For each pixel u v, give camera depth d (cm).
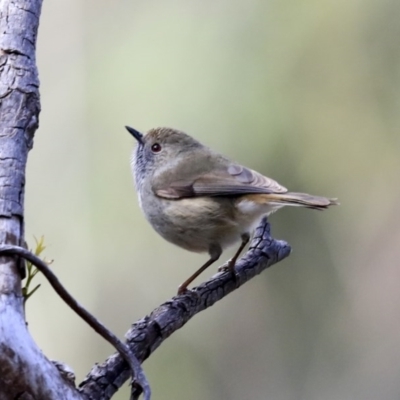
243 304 1277
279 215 1226
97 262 1234
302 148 1138
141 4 1245
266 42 1152
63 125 1278
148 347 530
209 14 1180
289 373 1255
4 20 527
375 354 1239
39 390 391
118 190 1212
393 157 1159
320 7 1153
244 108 1128
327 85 1152
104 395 461
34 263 414
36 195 1262
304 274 1241
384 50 1157
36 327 1228
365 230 1214
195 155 778
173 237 769
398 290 1231
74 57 1296
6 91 493
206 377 1241
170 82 1160
